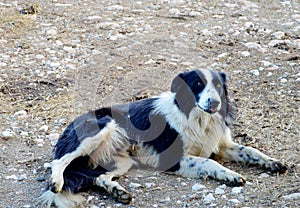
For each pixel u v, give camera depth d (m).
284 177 7.11
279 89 9.60
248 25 12.60
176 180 7.15
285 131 8.23
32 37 11.88
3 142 8.11
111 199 6.71
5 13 12.98
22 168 7.45
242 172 7.30
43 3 13.84
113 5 13.81
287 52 11.15
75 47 11.41
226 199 6.59
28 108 9.13
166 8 13.76
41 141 8.15
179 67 10.37
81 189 6.87
